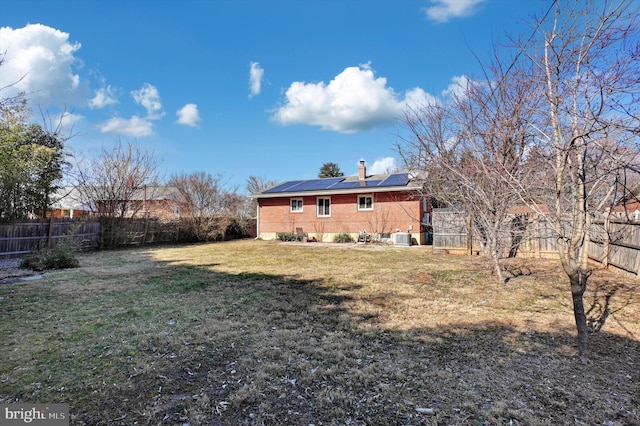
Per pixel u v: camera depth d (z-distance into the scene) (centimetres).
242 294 562
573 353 318
